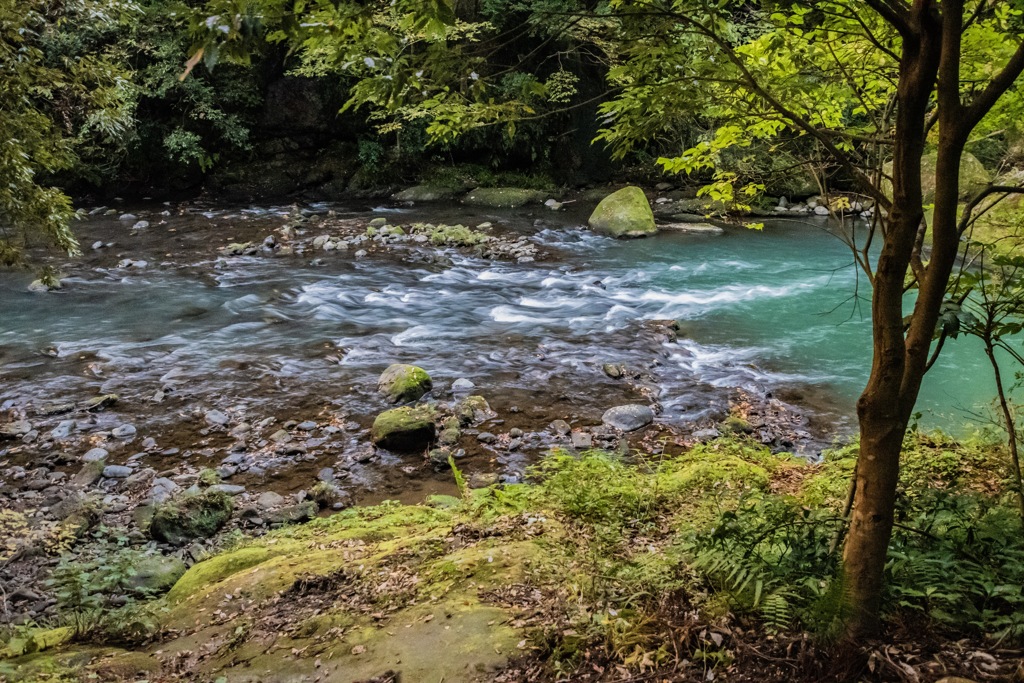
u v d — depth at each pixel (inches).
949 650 122.3
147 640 180.5
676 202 868.6
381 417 333.4
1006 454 234.2
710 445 295.9
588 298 541.3
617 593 158.6
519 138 920.9
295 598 186.1
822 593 134.6
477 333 470.0
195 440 330.0
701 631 136.8
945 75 107.6
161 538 256.2
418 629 153.9
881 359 118.3
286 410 359.9
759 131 168.9
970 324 153.2
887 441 120.1
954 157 109.5
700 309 519.5
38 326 464.4
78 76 291.9
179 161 900.6
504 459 316.5
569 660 137.0
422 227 729.0
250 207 845.8
